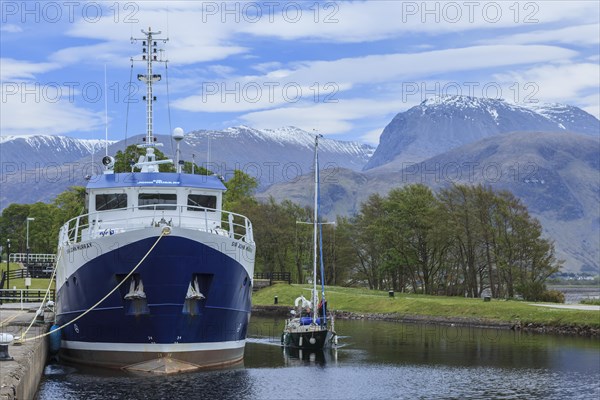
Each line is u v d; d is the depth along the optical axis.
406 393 48.78
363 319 105.06
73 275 49.94
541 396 48.59
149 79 60.00
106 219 53.03
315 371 56.06
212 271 48.28
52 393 43.50
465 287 129.12
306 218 156.62
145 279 47.06
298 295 124.12
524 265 119.88
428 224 130.75
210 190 54.03
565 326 84.25
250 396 45.56
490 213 122.94
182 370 48.91
